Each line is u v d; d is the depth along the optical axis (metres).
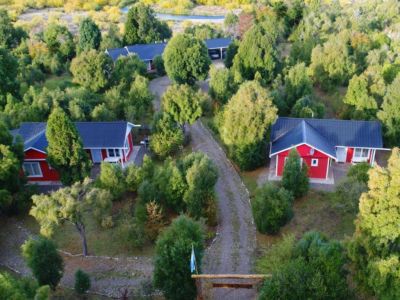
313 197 37.62
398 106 41.59
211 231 34.41
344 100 48.66
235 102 41.56
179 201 34.53
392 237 22.31
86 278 27.66
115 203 37.31
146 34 88.12
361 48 64.56
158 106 60.53
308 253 24.39
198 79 65.75
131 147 48.38
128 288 29.08
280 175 41.25
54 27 84.81
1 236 34.59
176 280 25.61
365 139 41.56
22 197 36.12
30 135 43.31
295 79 51.41
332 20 89.50
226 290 28.44
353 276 24.39
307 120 43.72
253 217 35.78
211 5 149.00
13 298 18.61
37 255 26.69
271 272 25.36
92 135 44.44
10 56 59.31
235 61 61.22
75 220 29.31
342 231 33.06
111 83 63.25
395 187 21.81
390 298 22.08
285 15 91.06
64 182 37.12
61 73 77.00
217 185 40.97
